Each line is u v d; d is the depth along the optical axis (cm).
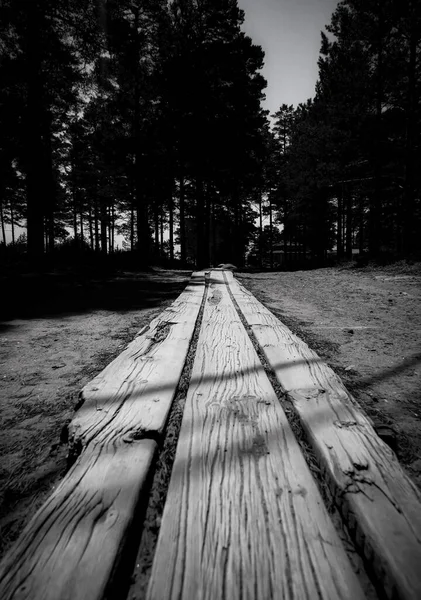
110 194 2553
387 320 430
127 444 124
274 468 109
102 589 69
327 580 72
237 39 1717
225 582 71
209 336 292
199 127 1697
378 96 1473
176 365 213
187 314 391
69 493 97
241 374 197
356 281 916
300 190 2441
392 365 261
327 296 660
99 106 1631
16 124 1016
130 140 1534
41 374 254
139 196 1602
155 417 144
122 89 1535
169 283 906
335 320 432
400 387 219
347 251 2447
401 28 1309
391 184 1617
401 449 148
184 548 79
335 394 168
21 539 81
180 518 88
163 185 2028
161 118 1662
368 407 191
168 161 1828
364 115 1448
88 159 2652
